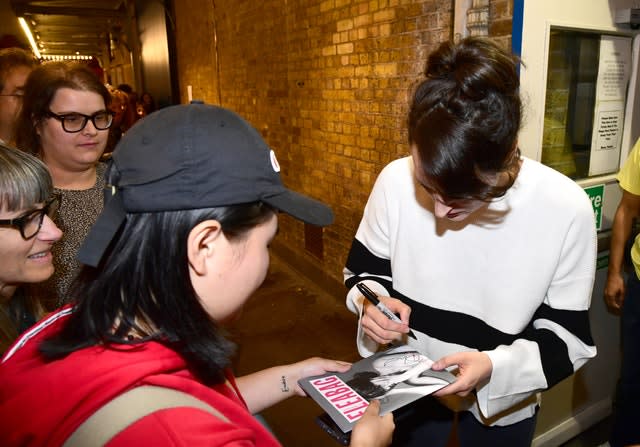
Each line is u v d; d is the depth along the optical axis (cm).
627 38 176
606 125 180
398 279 120
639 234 169
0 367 55
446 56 82
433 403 123
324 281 372
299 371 102
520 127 80
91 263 52
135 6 831
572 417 202
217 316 61
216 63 545
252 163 57
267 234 61
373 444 73
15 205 88
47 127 138
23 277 94
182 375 53
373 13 273
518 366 97
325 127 343
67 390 47
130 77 1000
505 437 117
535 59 150
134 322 53
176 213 54
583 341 102
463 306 111
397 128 269
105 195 58
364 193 309
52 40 1127
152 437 43
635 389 173
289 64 381
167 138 54
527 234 100
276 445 58
